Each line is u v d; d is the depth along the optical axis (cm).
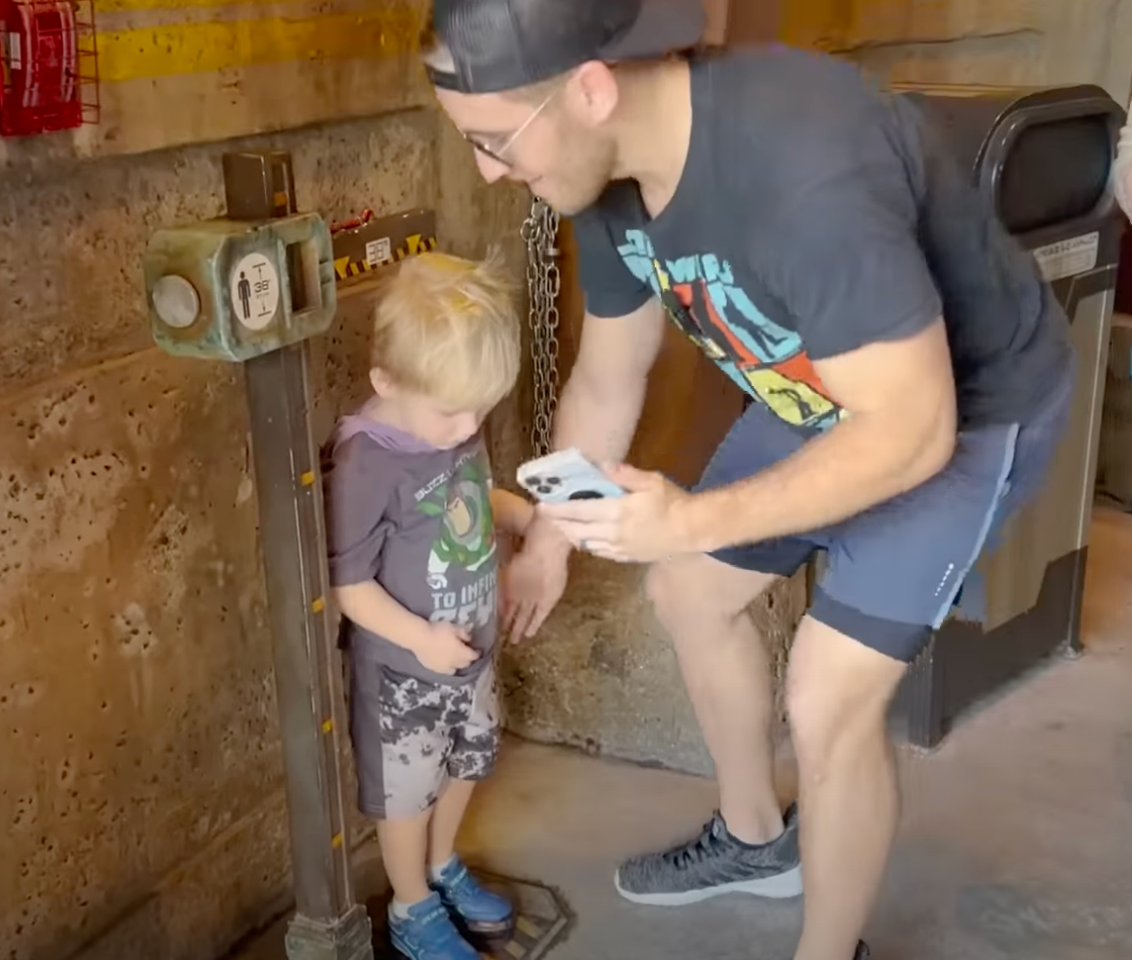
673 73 132
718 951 195
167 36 154
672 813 227
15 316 147
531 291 229
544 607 196
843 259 125
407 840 185
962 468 155
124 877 177
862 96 133
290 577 156
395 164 201
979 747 246
